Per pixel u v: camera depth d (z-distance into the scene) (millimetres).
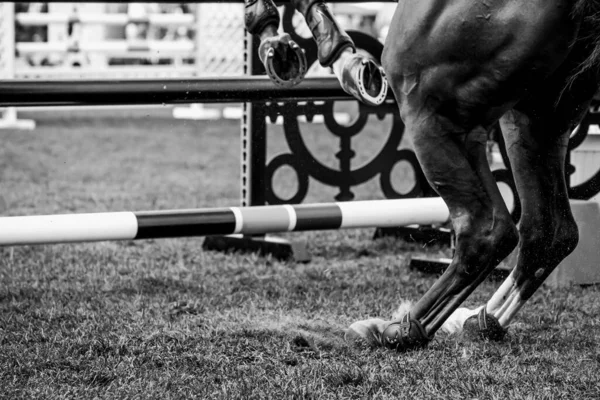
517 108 6805
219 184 17719
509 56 5996
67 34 32750
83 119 30047
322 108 11391
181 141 25078
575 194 10484
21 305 8477
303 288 9445
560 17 5816
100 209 14438
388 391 6090
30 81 8188
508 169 10164
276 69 7098
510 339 7434
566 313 8414
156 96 8492
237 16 31500
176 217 8969
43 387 6113
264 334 7465
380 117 11641
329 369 6457
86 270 10195
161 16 32969
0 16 28844
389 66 6531
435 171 6523
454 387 6152
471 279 6723
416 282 9766
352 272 10391
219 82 8648
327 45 7023
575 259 9664
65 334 7449
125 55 32188
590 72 6480
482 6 6008
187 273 10164
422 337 6918
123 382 6250
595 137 11258
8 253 11094
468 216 6566
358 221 9719
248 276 10055
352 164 19938
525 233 7094
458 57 6164
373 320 7324
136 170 19516
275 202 11336
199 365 6648
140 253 11312
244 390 6004
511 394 5988
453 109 6387
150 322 7891
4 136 24594
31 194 15906
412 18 6324
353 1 10320
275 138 23766
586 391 6117
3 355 6805
